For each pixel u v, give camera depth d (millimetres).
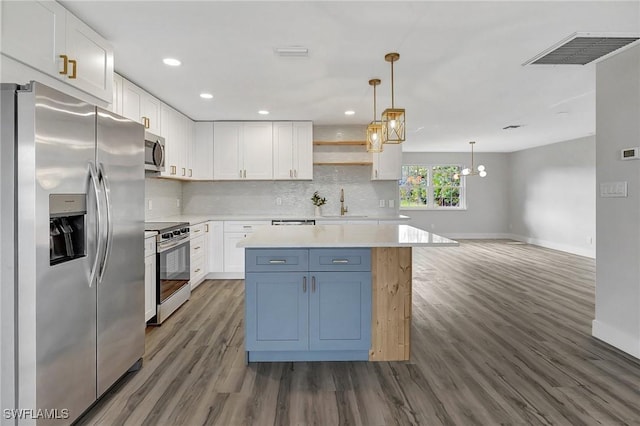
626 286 2746
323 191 5684
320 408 2041
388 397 2154
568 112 4906
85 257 1862
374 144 3379
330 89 3760
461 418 1944
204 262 4766
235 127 5227
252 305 2539
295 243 2396
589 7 2176
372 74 3314
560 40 2611
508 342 2953
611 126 2877
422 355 2725
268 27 2414
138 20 2307
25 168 1540
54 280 1653
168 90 3762
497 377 2389
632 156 2670
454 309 3789
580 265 6086
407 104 4426
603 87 2963
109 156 2070
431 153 9594
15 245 1545
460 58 2961
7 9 1709
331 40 2617
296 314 2551
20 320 1553
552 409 2023
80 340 1834
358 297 2574
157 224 3754
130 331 2330
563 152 7605
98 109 1964
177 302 3734
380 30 2469
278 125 5234
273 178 5250
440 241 2426
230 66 3100
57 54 2049
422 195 9734
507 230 9727
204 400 2115
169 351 2779
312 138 5340
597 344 2906
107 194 1985
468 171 8750
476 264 6199
